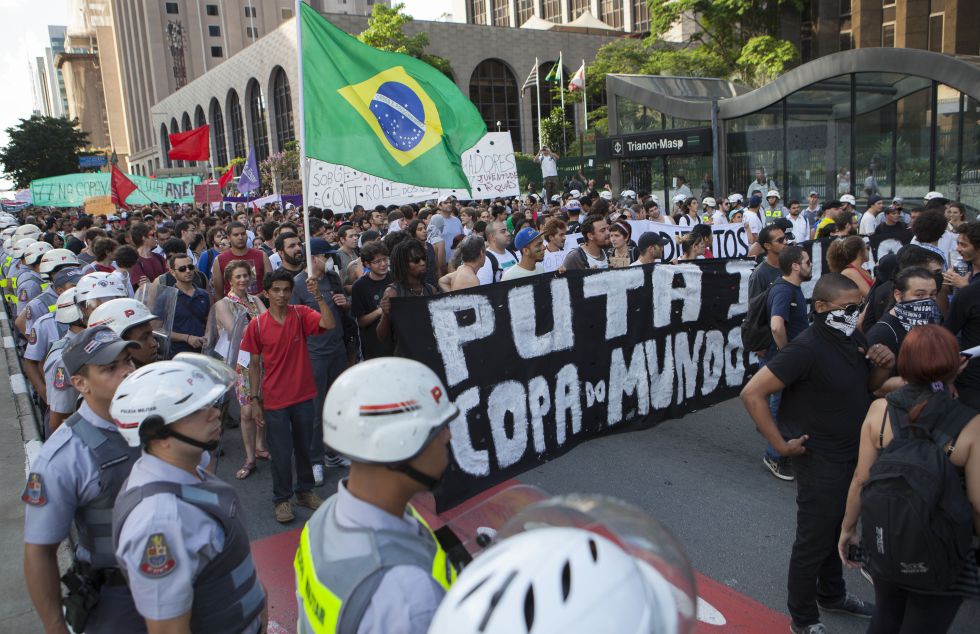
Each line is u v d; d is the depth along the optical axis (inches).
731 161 784.9
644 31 2363.4
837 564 145.2
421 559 60.8
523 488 79.8
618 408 231.6
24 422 279.4
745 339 220.1
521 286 205.0
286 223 357.7
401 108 243.6
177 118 3462.1
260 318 197.2
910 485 100.0
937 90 607.8
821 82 685.9
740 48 1360.7
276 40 2281.0
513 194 471.8
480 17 3486.7
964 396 170.9
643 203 475.5
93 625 95.1
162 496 81.3
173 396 83.2
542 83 2375.7
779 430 136.8
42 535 94.9
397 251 219.1
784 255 206.1
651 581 47.5
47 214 1198.9
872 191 667.4
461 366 191.9
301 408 199.8
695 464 226.4
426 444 60.6
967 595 102.9
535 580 41.4
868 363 136.5
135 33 4901.6
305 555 66.9
